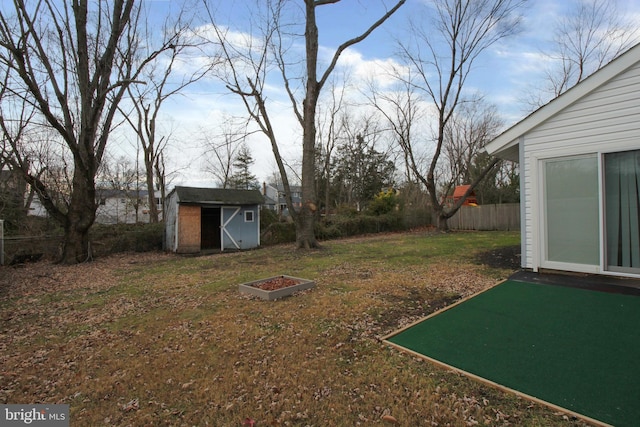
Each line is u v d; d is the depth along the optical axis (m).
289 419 2.28
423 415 2.25
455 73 17.06
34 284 7.24
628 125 5.35
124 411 2.45
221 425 2.25
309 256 10.33
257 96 12.22
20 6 8.40
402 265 7.96
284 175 12.35
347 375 2.82
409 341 3.42
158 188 22.59
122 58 11.06
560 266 6.06
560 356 2.94
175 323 4.29
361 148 32.72
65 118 9.80
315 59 11.49
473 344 3.28
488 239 13.84
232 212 14.34
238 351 3.37
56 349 3.61
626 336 3.29
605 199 5.59
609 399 2.28
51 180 13.27
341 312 4.43
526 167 6.49
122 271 8.73
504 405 2.30
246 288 5.67
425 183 19.06
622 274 5.42
